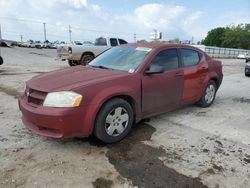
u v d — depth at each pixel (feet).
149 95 13.78
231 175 9.91
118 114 12.36
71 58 43.11
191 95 17.04
